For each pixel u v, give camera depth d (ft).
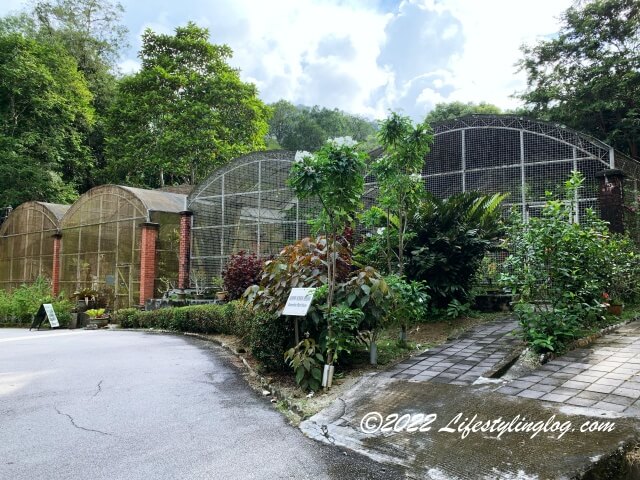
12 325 52.54
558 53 66.64
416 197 24.45
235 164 49.47
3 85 79.66
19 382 19.86
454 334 23.56
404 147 22.76
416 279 26.35
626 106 61.67
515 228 21.67
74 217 59.31
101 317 47.98
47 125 86.74
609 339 19.57
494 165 38.83
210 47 88.12
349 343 18.19
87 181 101.81
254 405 16.39
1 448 12.43
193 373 21.45
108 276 54.24
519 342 20.47
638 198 34.78
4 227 71.05
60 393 18.02
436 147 41.55
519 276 20.49
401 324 21.63
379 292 18.08
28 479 10.52
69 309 50.65
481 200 28.09
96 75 107.76
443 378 16.49
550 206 20.52
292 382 18.45
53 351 28.35
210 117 81.76
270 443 12.61
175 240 53.57
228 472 10.73
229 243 48.88
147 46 88.22
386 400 15.01
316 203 42.78
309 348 17.24
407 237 24.52
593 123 64.49
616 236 27.78
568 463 9.71
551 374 15.61
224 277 38.22
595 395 13.15
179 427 14.03
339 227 19.20
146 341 32.53
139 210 51.65
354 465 11.02
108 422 14.53
